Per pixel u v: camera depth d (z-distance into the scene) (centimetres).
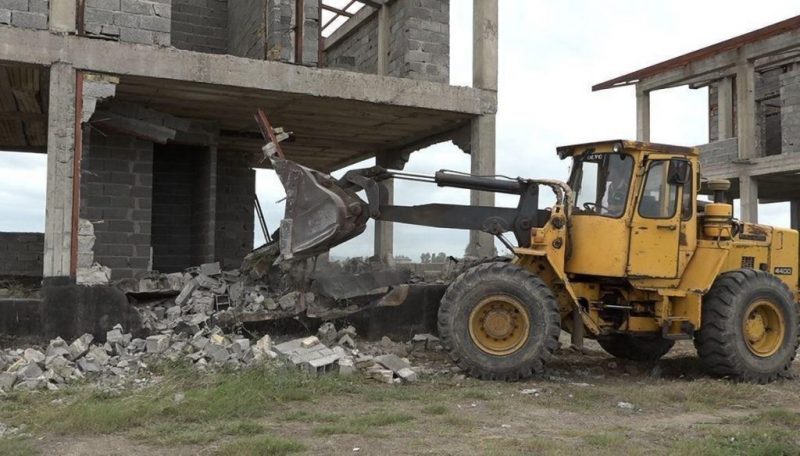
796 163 2130
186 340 902
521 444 555
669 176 866
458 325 821
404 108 1206
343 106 1204
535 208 902
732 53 2252
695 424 647
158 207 1434
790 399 776
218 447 537
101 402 670
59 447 541
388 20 1388
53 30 955
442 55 1310
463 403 714
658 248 863
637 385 840
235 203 1586
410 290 1068
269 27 1202
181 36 1517
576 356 1082
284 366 809
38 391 722
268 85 1084
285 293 1054
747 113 2234
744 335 871
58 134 950
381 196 905
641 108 2545
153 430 580
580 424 641
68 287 934
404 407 690
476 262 1105
